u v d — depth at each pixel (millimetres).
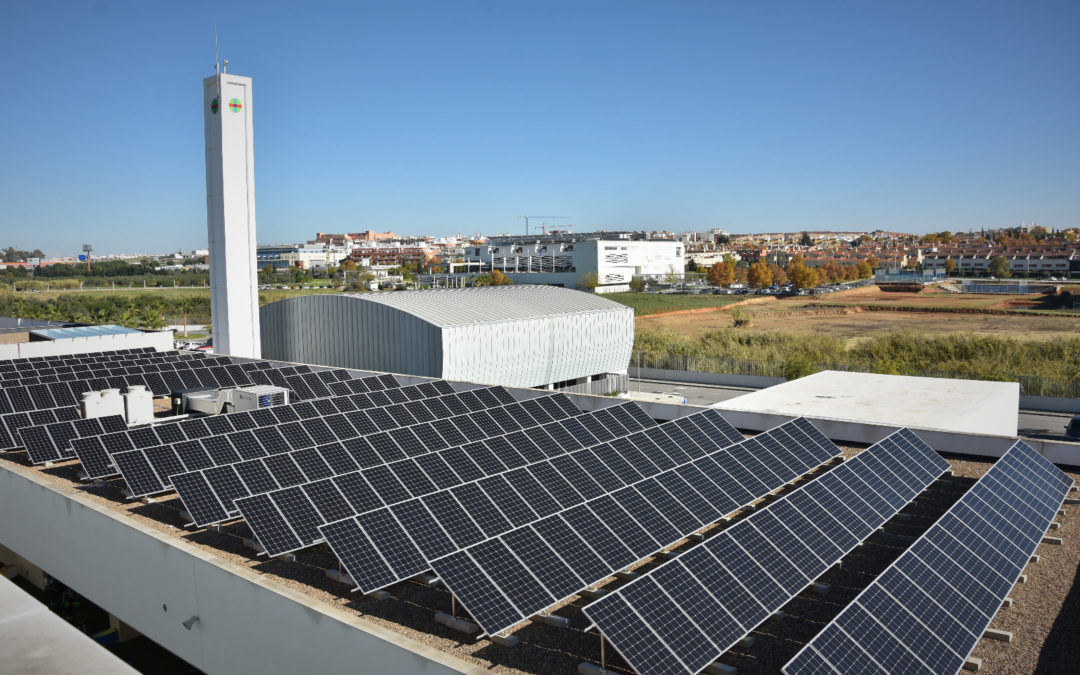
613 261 178750
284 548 15086
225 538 16797
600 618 11133
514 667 12016
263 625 13375
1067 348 68875
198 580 14438
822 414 32469
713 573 13156
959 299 138625
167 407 30781
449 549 14812
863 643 11492
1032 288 148250
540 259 191875
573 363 52938
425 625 13336
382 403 28062
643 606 11695
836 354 74000
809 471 21734
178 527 17281
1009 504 18016
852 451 25328
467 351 44688
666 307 129125
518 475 17969
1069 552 17219
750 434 28250
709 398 58906
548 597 13148
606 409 25844
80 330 47625
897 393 37281
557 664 12133
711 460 20078
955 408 33469
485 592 12711
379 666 11648
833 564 15266
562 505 17594
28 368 35156
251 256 44219
